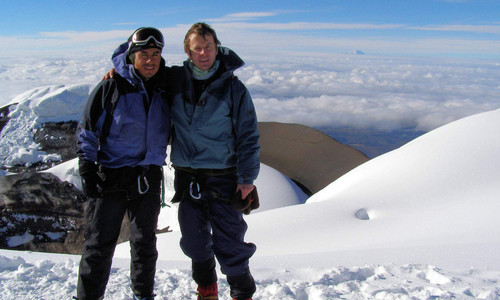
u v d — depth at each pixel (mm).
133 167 2656
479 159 20469
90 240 2607
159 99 2732
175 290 3154
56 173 34375
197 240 2744
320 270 3682
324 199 24156
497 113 23719
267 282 3439
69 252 30156
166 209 28500
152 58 2584
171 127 2875
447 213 16750
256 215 21172
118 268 3738
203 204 2750
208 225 2799
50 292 3057
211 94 2639
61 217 32156
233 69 2641
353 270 3633
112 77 2617
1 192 33000
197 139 2666
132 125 2621
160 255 16312
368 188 22125
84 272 2598
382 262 4734
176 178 2824
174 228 26719
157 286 3234
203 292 2838
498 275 3508
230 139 2736
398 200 19969
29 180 33625
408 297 2875
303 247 16375
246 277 2826
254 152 2713
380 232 16500
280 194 37031
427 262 4645
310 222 18938
